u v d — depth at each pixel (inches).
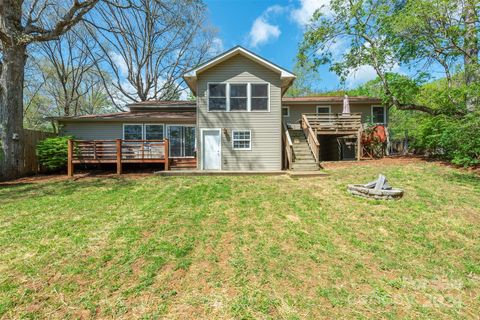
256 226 198.1
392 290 125.3
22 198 279.3
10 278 129.4
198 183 351.6
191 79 453.7
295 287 125.3
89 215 221.8
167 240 171.8
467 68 381.1
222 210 235.5
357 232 188.1
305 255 154.9
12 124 417.7
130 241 169.8
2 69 420.2
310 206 244.5
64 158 446.0
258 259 149.3
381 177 273.0
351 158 618.5
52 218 214.4
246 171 420.2
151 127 538.0
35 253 154.3
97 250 157.8
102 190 316.2
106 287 123.5
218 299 116.1
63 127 522.6
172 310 109.5
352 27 525.7
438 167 393.1
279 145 455.2
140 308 110.6
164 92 1103.0
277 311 109.4
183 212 229.3
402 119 792.3
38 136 477.4
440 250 163.6
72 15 457.7
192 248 161.2
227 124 454.9
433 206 233.9
